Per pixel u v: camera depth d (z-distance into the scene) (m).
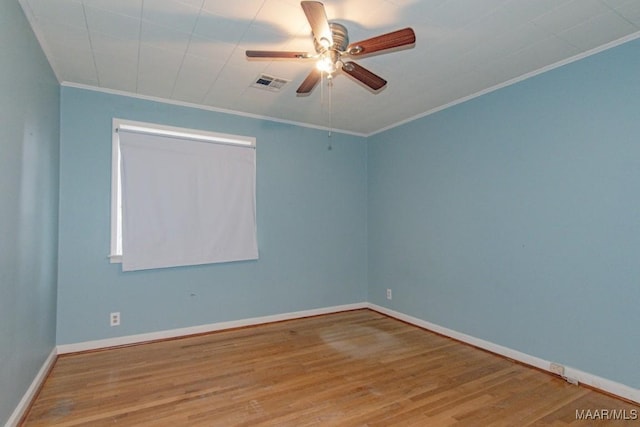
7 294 1.80
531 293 2.86
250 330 3.79
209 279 3.72
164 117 3.51
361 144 4.81
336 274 4.56
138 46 2.48
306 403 2.26
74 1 1.97
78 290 3.12
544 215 2.78
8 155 1.80
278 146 4.16
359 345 3.33
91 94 3.21
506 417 2.11
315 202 4.43
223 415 2.12
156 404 2.24
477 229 3.31
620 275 2.35
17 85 1.93
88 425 2.01
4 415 1.78
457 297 3.49
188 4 2.01
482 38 2.36
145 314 3.39
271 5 2.02
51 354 2.80
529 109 2.90
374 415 2.12
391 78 2.99
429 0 1.97
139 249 3.33
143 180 3.37
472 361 2.95
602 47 2.45
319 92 3.31
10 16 1.82
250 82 3.11
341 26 2.11
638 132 2.28
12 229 1.87
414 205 4.04
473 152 3.36
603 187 2.44
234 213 3.84
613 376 2.37
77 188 3.13
